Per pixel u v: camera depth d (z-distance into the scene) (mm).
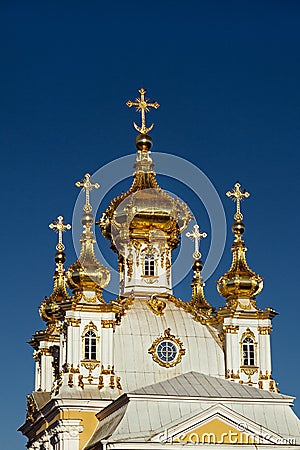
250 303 118625
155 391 103312
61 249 132375
